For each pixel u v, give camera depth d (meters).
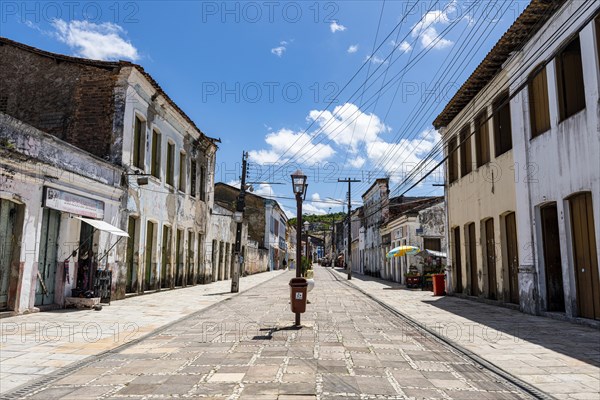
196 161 25.67
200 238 26.83
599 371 6.09
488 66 14.33
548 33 11.52
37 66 16.88
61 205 12.44
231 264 35.25
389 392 5.10
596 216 9.59
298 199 10.88
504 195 14.27
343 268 67.50
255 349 7.46
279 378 5.66
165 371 6.04
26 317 10.87
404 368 6.23
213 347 7.64
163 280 20.78
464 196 18.06
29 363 6.49
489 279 16.05
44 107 16.58
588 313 10.16
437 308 14.02
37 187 11.56
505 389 5.26
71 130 16.25
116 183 15.52
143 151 17.94
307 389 5.18
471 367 6.32
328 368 6.18
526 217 12.54
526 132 12.59
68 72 16.66
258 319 11.26
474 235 17.44
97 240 14.27
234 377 5.71
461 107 18.16
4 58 17.09
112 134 16.03
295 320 10.27
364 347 7.67
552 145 11.32
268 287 24.55
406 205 33.97
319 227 110.69
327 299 17.33
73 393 5.09
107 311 12.56
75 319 10.82
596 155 9.60
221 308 13.92
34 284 11.55
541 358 6.85
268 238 53.53
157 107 19.12
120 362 6.58
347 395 4.97
